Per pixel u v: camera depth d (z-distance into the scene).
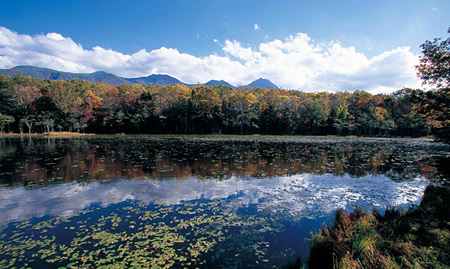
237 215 7.61
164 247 5.61
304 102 63.75
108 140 37.84
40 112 56.56
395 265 4.12
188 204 8.62
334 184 11.68
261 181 12.12
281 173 14.03
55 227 6.76
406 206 8.59
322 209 8.23
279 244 5.80
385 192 10.38
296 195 9.80
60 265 4.93
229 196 9.60
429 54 10.41
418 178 13.07
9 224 6.99
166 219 7.27
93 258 5.18
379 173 14.30
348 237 5.50
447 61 9.85
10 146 27.88
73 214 7.70
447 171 14.93
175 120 62.28
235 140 39.41
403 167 16.23
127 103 62.03
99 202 8.86
